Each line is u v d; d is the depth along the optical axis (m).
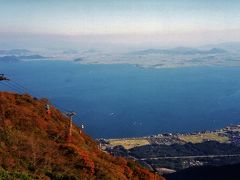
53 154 26.12
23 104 32.31
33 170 22.72
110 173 27.73
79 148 28.86
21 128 27.77
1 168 20.36
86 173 25.61
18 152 24.05
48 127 30.70
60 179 23.03
